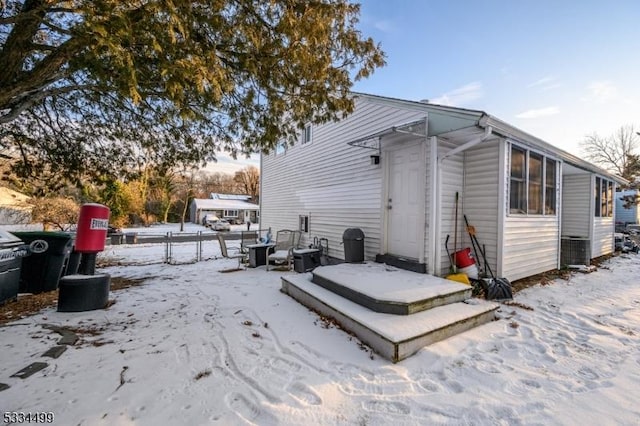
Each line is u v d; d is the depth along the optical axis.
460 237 5.41
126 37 1.88
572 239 7.37
